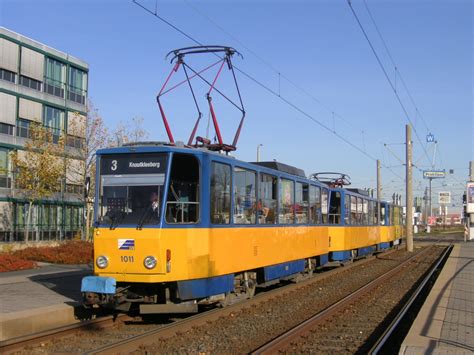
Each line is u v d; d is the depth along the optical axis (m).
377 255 32.09
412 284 17.88
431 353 7.07
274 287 16.72
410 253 34.53
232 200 11.60
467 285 14.79
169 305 9.95
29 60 35.97
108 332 9.41
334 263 21.84
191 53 13.70
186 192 10.30
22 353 7.77
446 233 80.25
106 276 9.84
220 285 11.07
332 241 21.55
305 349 8.42
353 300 13.68
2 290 13.04
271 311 11.99
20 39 35.28
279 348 8.34
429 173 49.97
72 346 8.25
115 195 10.14
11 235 33.44
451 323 9.22
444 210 118.94
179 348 8.29
